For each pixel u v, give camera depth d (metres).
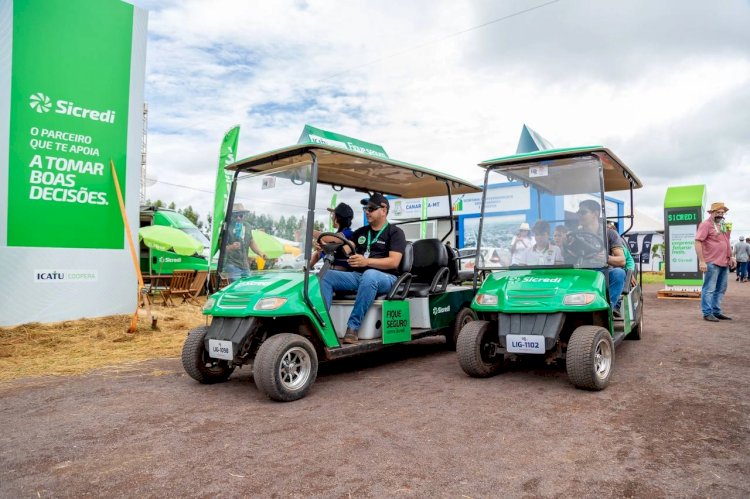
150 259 14.05
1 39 7.43
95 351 6.43
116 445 3.28
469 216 11.65
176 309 9.98
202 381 4.87
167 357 6.12
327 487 2.64
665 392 4.18
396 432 3.41
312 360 4.40
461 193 7.14
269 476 2.78
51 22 7.87
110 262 8.44
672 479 2.64
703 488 2.54
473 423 3.56
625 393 4.20
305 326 4.69
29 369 5.52
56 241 7.87
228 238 5.27
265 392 4.14
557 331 4.35
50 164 7.83
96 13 8.34
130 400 4.32
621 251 5.17
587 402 3.98
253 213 5.15
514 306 4.53
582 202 4.95
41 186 7.75
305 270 4.52
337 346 4.74
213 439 3.35
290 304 4.36
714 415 3.59
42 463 3.02
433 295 6.04
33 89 7.69
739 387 4.27
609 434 3.29
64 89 7.98
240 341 4.31
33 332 7.18
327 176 5.91
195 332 4.82
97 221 8.30
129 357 6.12
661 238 26.88
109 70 8.47
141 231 12.10
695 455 2.92
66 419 3.83
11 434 3.53
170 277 11.62
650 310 9.96
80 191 8.12
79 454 3.14
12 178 7.50
